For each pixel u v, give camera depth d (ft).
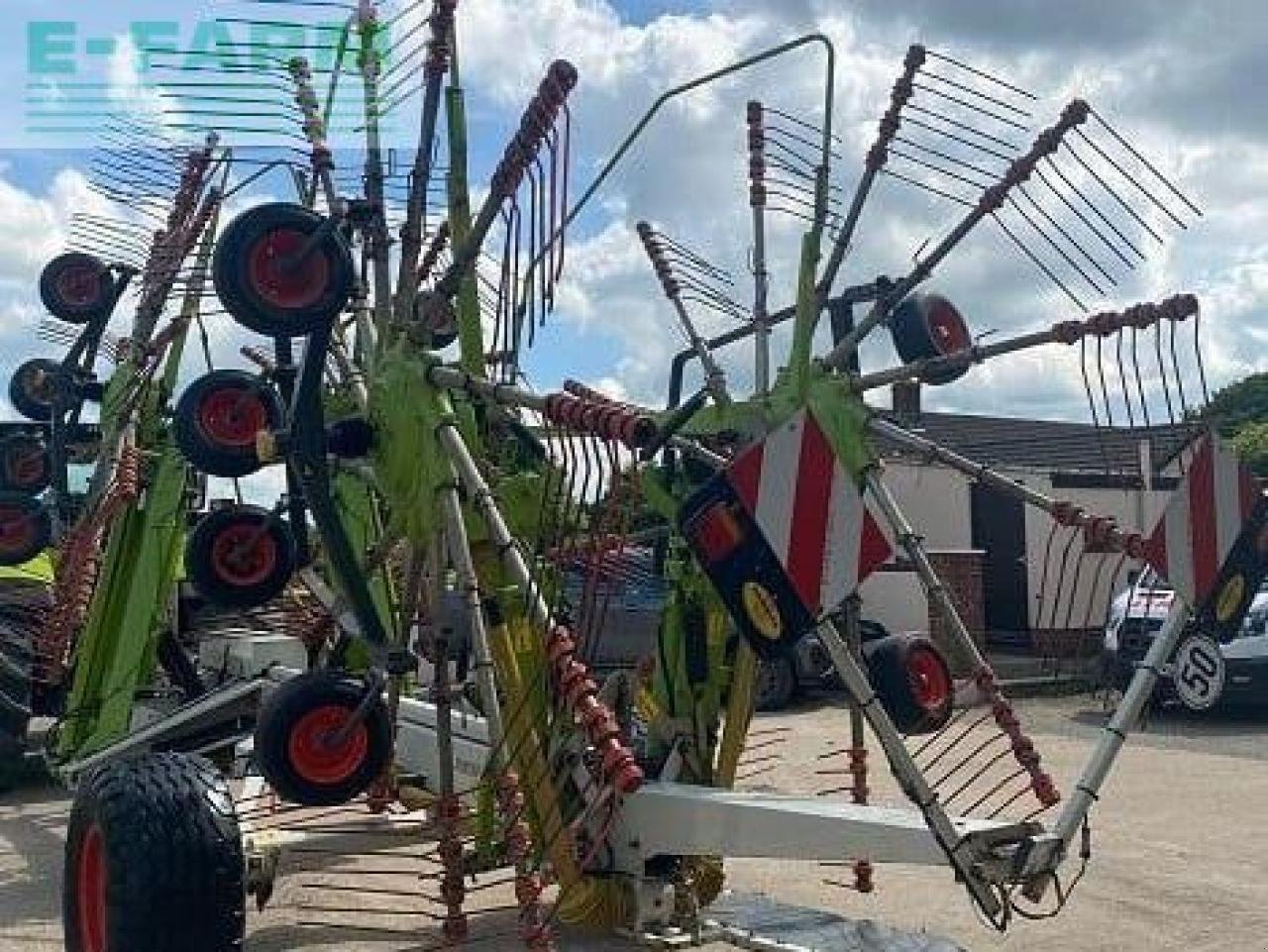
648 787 14.83
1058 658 17.80
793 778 32.30
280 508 19.89
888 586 54.44
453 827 15.16
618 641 26.25
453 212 15.76
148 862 12.71
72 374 28.76
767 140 18.69
